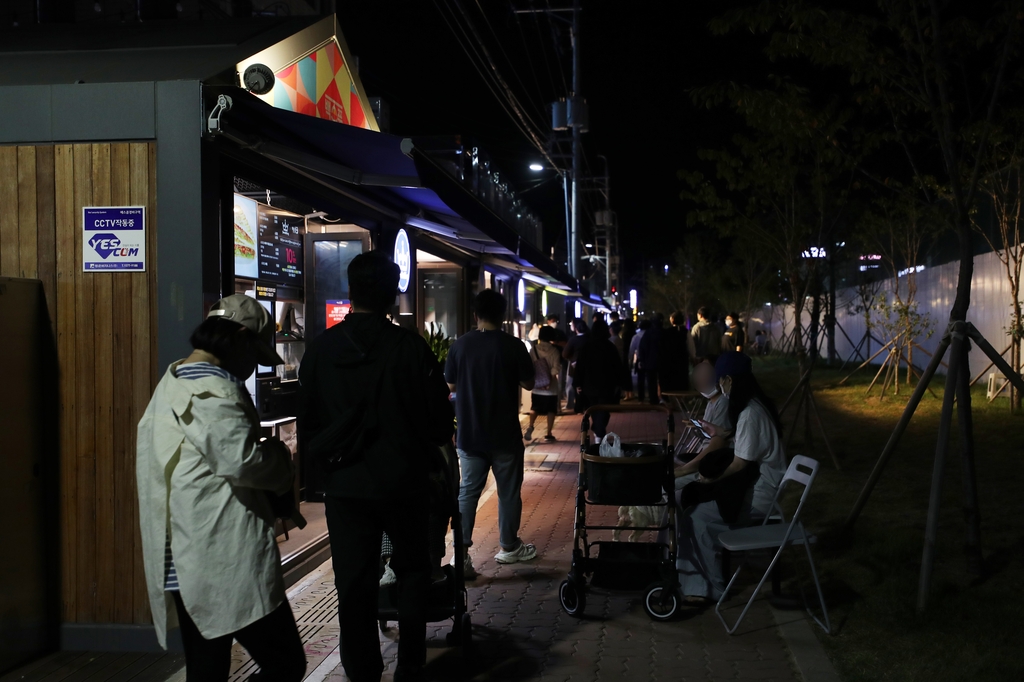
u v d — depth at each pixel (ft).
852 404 47.78
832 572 17.98
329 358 11.69
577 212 85.61
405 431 11.50
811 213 35.17
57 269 14.80
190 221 14.55
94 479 14.74
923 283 67.62
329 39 21.11
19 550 14.08
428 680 12.73
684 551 16.87
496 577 18.76
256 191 22.34
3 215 14.87
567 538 22.33
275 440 9.97
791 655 13.93
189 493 9.36
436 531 13.93
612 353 35.35
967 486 17.06
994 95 17.74
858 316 85.46
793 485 26.73
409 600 12.16
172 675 13.67
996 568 17.46
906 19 18.29
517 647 14.56
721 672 13.35
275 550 9.93
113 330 14.73
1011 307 47.32
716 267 162.91
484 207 20.63
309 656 14.30
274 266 25.29
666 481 16.10
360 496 11.26
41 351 14.73
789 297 100.48
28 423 14.32
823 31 18.78
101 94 14.71
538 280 60.23
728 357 17.07
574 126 83.87
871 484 19.40
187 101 14.60
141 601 14.69
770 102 22.65
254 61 16.87
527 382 18.97
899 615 15.16
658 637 14.94
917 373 57.11
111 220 14.69
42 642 14.64
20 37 18.78
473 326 41.60
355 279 11.99
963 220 17.29
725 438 17.66
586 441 16.88
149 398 14.65
